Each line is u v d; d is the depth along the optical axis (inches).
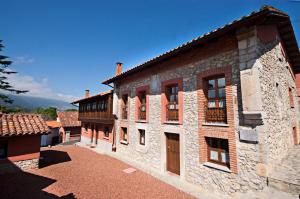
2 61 782.5
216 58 264.5
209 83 283.9
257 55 212.7
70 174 335.3
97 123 667.4
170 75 346.6
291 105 376.5
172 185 282.0
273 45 264.4
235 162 227.5
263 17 199.6
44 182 292.5
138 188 271.0
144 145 412.5
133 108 456.8
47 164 410.6
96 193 252.4
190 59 306.8
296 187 176.2
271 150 217.8
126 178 313.7
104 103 594.9
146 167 379.2
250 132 213.0
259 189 201.5
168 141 351.3
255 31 213.3
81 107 824.9
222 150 255.1
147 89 407.2
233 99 236.8
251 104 208.5
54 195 243.8
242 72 219.8
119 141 509.7
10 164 347.3
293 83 426.0
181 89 318.0
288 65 361.1
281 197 182.4
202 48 286.2
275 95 254.2
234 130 231.9
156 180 305.0
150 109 392.8
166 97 358.3
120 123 511.8
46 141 957.2
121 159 449.1
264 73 225.9
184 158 299.9
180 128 312.8
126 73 446.0
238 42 227.6
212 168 255.3
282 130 271.4
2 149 347.9
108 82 556.4
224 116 252.5
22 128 368.2
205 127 269.9
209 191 255.8
